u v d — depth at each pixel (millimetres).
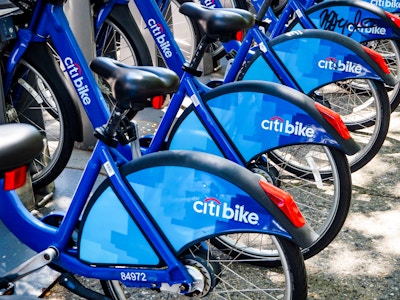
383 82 3395
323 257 2912
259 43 3268
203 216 1994
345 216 2703
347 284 2723
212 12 2584
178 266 2027
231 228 1979
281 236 1974
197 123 2719
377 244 3018
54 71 2910
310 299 2623
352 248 2982
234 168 1998
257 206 1948
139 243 2068
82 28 3480
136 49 3467
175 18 4781
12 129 1587
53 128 4051
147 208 2045
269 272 2740
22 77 3041
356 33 3982
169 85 1918
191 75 2715
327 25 3967
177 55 3391
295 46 3281
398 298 2637
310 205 3266
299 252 2102
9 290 2150
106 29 3680
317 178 3094
